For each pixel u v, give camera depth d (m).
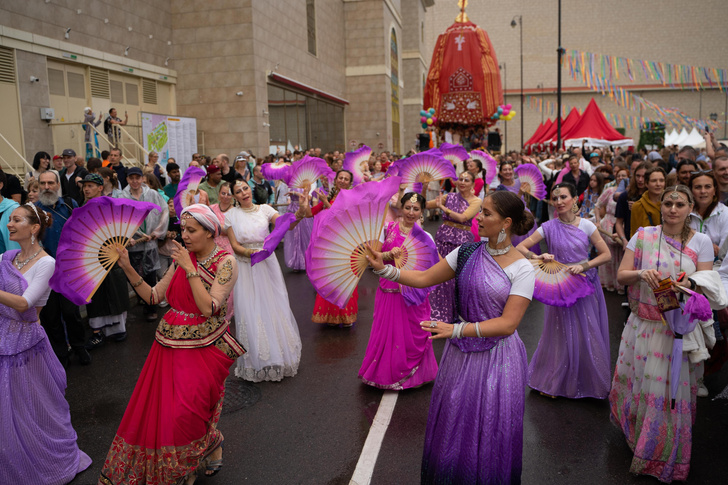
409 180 6.85
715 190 4.95
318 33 28.89
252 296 5.36
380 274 3.01
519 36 60.97
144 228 7.43
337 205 2.82
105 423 4.61
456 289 3.04
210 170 7.07
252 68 20.47
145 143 15.68
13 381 3.49
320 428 4.42
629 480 3.67
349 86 35.00
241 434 4.34
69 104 15.47
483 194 8.92
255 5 20.55
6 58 13.34
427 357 5.22
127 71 17.78
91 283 3.42
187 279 3.29
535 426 4.42
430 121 22.98
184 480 3.41
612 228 8.77
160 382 3.29
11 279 3.53
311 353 6.22
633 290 3.92
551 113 60.31
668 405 3.63
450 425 3.02
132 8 18.09
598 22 59.22
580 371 4.89
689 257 3.69
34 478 3.54
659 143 38.03
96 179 6.04
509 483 2.98
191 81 20.77
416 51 48.66
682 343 3.55
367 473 3.75
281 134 23.59
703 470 3.78
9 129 13.40
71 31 15.30
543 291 4.69
